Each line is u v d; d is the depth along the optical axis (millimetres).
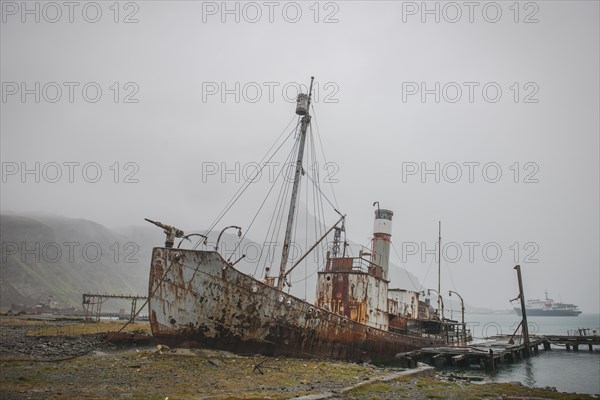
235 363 19234
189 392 13461
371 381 16578
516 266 45875
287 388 14633
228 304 20328
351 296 27016
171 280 20375
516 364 35844
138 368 17547
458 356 29141
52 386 14078
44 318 62500
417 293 37281
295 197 26016
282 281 24422
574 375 29859
